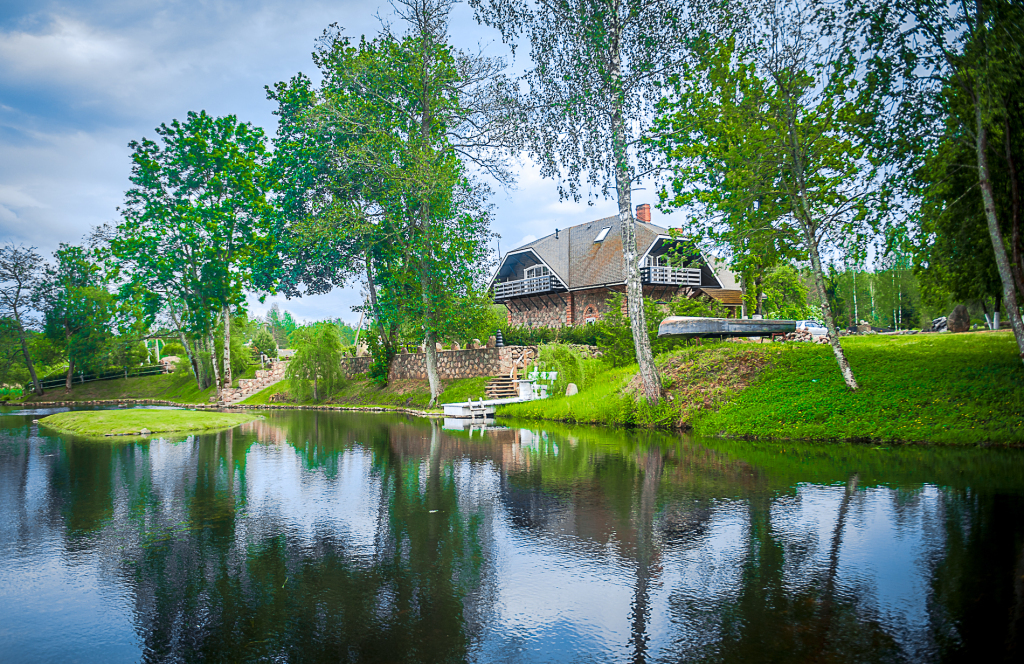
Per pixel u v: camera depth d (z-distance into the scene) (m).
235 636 4.60
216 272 41.47
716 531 7.03
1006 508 7.48
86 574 6.03
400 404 31.56
